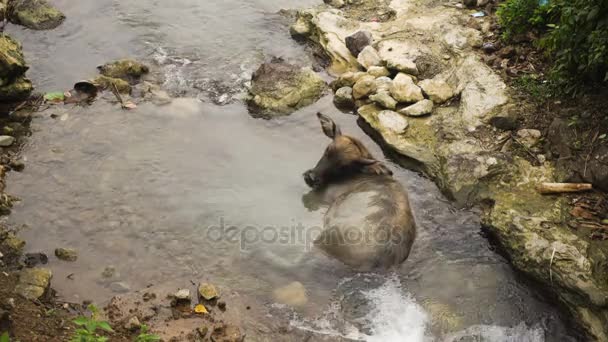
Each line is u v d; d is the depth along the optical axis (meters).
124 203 7.24
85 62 9.53
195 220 7.11
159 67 9.57
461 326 6.03
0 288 5.91
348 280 6.41
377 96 8.81
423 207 7.42
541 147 7.92
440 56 9.53
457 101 8.80
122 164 7.77
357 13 10.85
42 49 9.72
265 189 7.61
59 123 8.33
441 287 6.41
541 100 8.33
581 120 7.73
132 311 5.98
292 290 6.32
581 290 6.03
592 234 6.67
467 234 7.07
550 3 8.70
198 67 9.63
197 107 8.79
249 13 11.05
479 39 9.56
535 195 7.29
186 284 6.37
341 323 6.01
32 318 5.62
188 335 5.77
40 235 6.75
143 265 6.54
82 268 6.42
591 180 7.27
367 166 7.60
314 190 7.64
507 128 8.15
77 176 7.54
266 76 9.20
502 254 6.86
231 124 8.61
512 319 6.15
